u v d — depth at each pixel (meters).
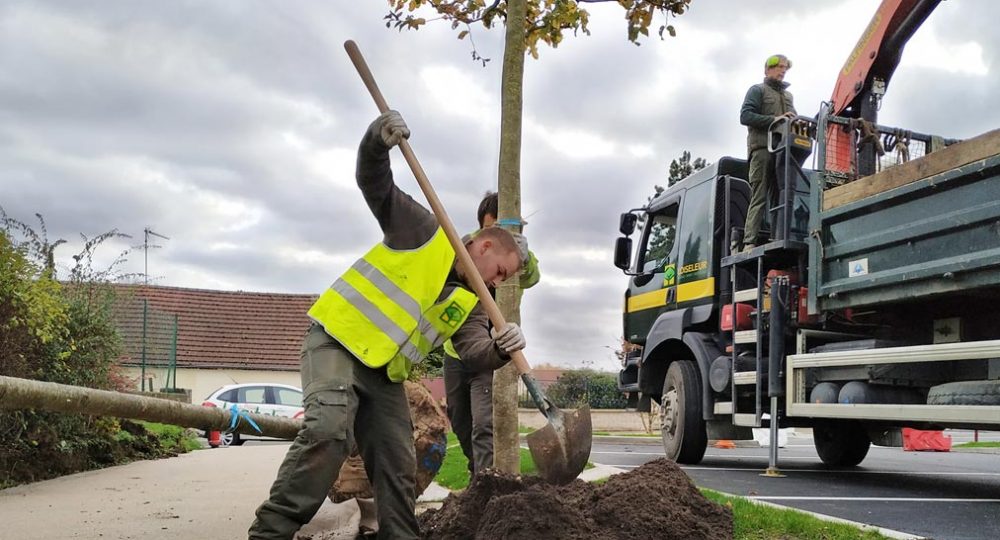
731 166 8.77
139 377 13.94
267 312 29.02
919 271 6.00
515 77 4.53
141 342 14.12
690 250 8.96
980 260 5.52
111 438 9.00
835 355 6.80
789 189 7.43
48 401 3.58
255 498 6.03
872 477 7.90
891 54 7.39
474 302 3.34
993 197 5.46
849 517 5.21
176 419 4.20
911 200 6.11
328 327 3.19
